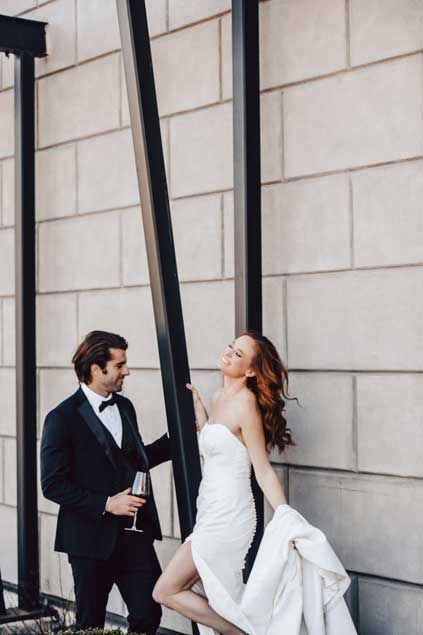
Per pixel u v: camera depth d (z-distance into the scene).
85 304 7.63
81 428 5.46
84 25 7.62
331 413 5.77
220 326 6.53
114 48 7.36
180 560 5.14
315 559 4.87
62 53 7.84
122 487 5.46
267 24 6.17
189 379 5.83
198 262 6.69
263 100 6.21
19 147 7.79
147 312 7.08
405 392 5.39
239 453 5.15
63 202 7.85
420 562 5.31
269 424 5.21
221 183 6.53
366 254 5.61
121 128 7.30
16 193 7.81
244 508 5.14
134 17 5.81
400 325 5.43
